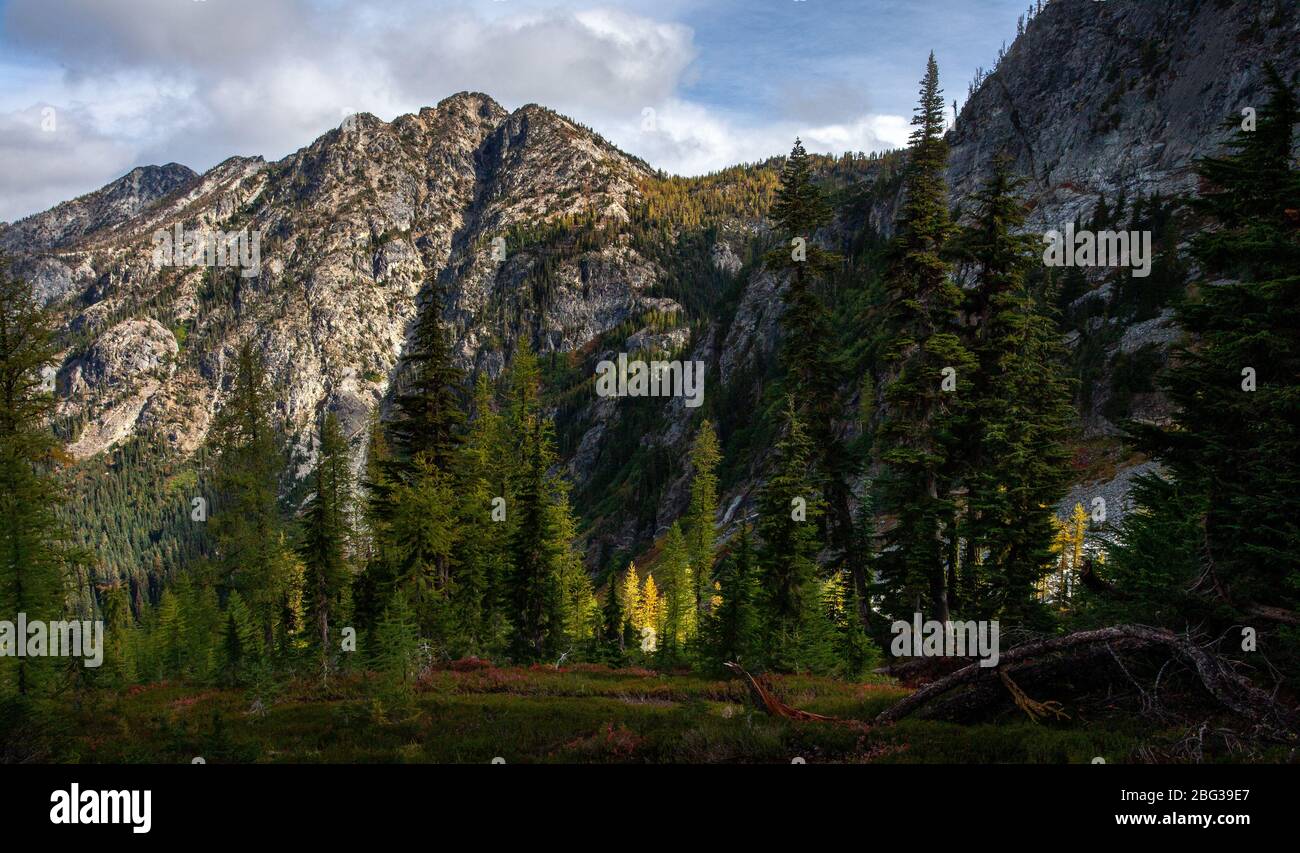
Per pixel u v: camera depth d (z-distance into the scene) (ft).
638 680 97.50
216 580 148.97
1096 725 42.63
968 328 89.76
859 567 102.37
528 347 182.50
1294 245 53.83
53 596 78.07
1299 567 47.32
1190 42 430.20
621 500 485.56
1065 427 84.07
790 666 95.61
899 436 89.56
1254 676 43.47
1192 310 60.80
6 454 83.92
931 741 43.14
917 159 90.84
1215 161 61.77
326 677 97.40
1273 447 51.26
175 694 102.01
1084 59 492.13
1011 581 76.54
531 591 128.36
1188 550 53.31
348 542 149.59
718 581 106.42
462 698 80.38
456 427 138.72
